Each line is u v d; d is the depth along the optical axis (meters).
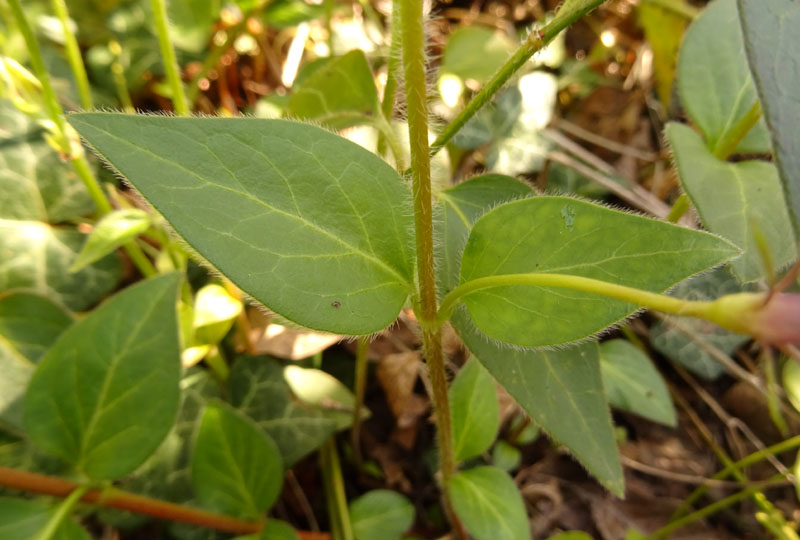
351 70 0.17
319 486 0.24
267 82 0.32
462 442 0.18
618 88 0.33
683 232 0.11
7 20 0.25
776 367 0.27
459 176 0.30
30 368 0.18
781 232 0.14
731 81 0.17
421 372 0.25
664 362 0.29
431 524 0.24
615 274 0.11
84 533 0.15
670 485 0.26
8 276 0.21
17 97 0.18
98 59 0.28
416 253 0.11
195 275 0.23
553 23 0.13
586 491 0.26
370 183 0.11
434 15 0.16
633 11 0.34
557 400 0.14
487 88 0.14
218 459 0.18
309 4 0.31
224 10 0.31
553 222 0.12
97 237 0.16
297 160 0.10
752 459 0.24
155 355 0.16
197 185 0.10
